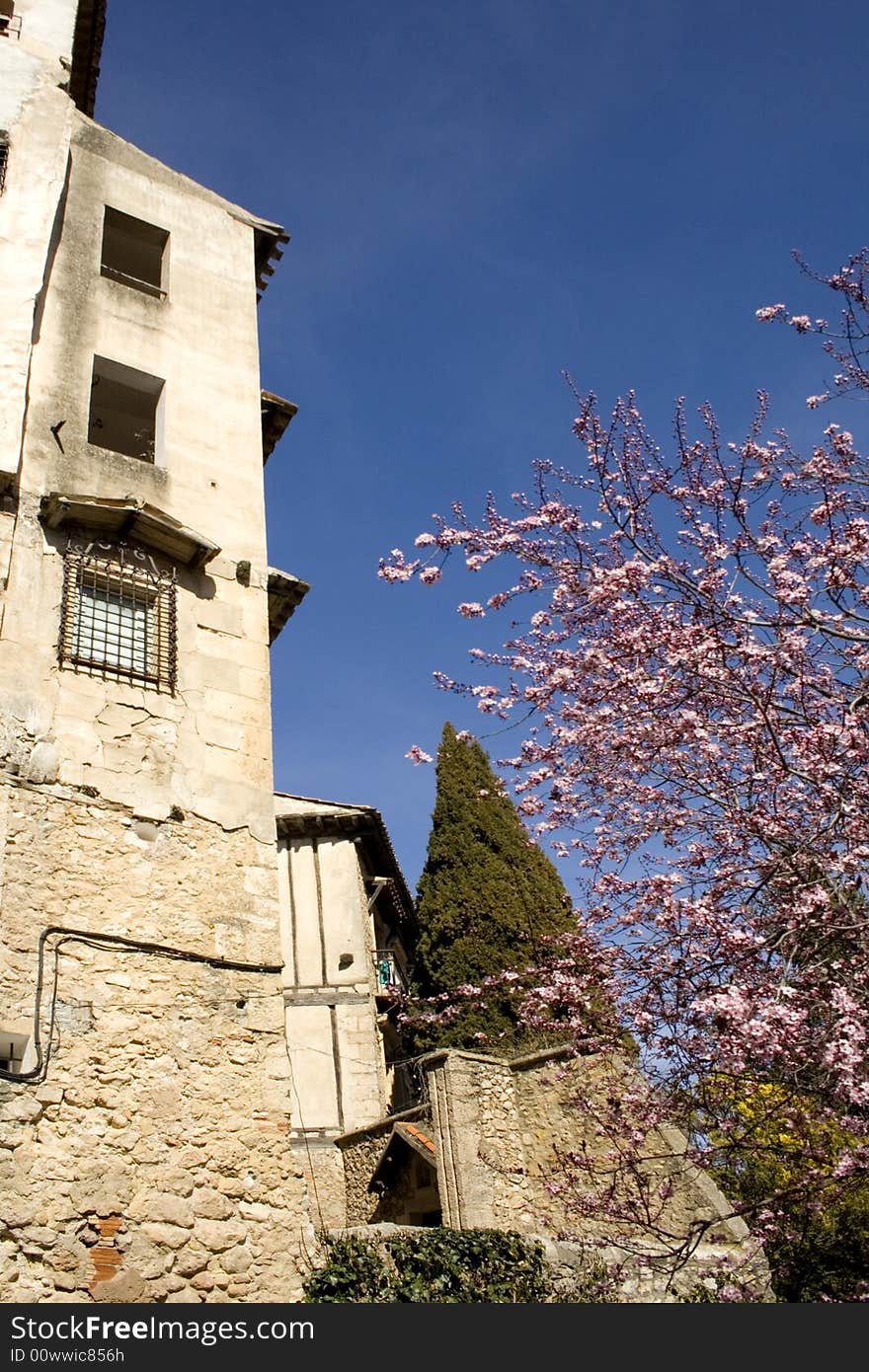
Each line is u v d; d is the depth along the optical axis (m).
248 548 12.65
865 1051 6.71
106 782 10.09
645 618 9.20
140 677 10.88
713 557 9.20
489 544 9.77
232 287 14.84
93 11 15.79
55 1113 8.46
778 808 8.83
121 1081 8.90
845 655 9.02
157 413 13.23
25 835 9.37
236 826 10.73
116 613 11.23
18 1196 8.02
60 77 14.12
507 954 22.66
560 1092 13.49
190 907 10.01
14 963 8.80
